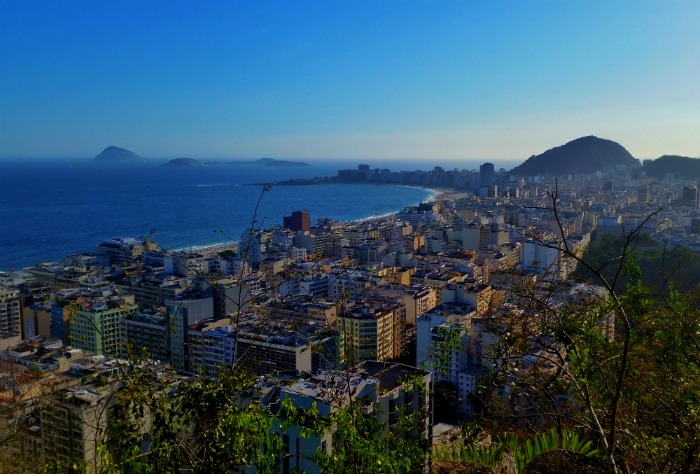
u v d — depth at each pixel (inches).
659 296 1312.7
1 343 5433.1
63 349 4717.0
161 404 1100.5
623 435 986.1
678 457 967.0
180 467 1085.8
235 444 1075.3
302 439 1722.4
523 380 1185.4
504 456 868.0
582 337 1064.2
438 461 878.4
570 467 922.1
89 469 1136.2
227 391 1125.1
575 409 1176.2
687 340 1269.7
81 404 2044.8
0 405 2482.8
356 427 1236.5
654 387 1143.6
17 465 1808.6
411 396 2111.2
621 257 918.4
